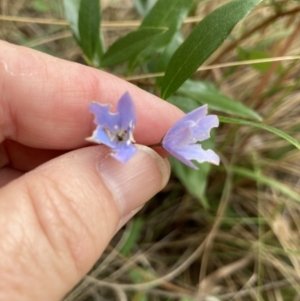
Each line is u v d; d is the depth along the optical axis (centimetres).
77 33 7
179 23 7
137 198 6
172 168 9
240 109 7
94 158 5
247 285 9
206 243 9
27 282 5
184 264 9
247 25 10
